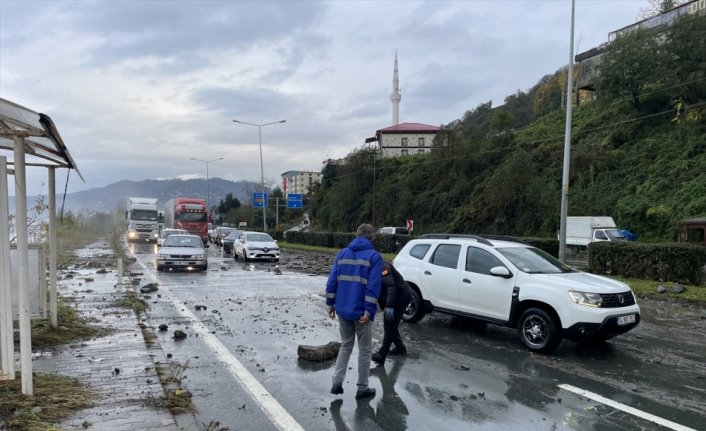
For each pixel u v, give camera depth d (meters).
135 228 43.25
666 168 37.72
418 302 9.45
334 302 5.48
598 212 38.12
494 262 8.41
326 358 6.96
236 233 32.66
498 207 42.56
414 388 5.81
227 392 5.59
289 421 4.80
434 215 50.31
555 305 7.33
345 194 61.56
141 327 8.55
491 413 5.05
